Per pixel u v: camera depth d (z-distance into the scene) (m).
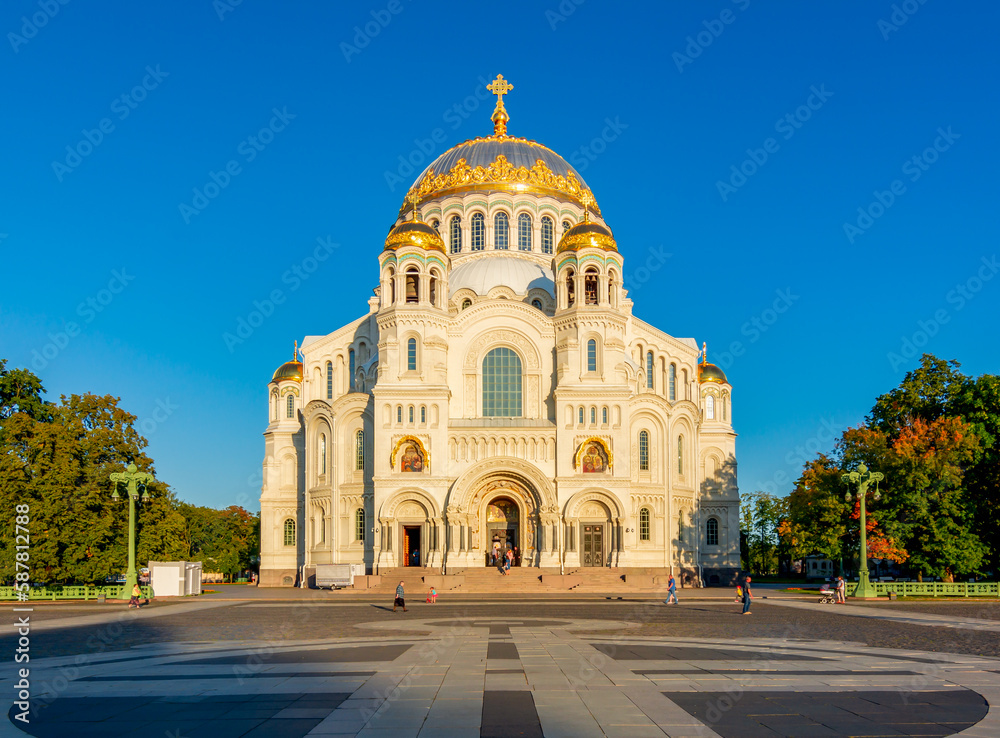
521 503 97.00
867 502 88.31
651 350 113.50
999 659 34.44
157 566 83.75
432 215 117.31
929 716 23.52
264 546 112.06
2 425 85.06
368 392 105.31
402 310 97.94
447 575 87.38
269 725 22.80
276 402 115.81
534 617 55.59
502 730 21.86
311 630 47.41
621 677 29.52
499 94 128.00
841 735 21.45
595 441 95.81
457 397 100.75
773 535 158.75
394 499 95.25
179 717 24.00
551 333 101.50
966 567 82.06
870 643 39.94
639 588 87.88
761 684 28.16
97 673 31.92
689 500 105.94
